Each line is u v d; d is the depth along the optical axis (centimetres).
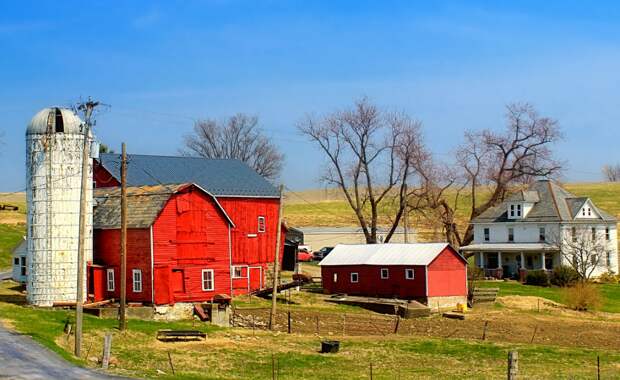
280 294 7106
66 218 5503
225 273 5850
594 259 9019
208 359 4134
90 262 5666
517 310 6944
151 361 3975
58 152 5481
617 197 16338
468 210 15238
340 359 4294
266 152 12781
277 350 4475
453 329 5722
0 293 6291
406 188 9644
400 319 6172
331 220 14562
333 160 9900
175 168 7269
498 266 9756
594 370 4178
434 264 6894
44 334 4194
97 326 4700
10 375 3228
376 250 7381
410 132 9581
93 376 3322
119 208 5822
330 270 7475
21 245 7094
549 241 9450
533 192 9881
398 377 3844
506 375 3953
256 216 7238
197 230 5722
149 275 5484
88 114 4062
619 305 7531
